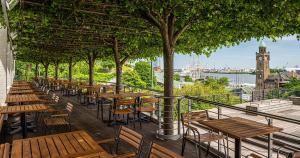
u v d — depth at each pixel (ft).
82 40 41.06
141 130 26.05
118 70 40.37
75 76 138.62
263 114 13.93
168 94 23.27
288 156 10.09
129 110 26.91
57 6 23.49
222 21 24.08
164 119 23.11
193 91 78.38
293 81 106.83
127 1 20.48
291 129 35.55
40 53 66.90
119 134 13.30
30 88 45.57
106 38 38.99
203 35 28.12
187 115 18.79
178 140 22.49
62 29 32.07
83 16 26.99
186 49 33.91
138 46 37.42
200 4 20.72
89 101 46.78
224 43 29.76
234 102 68.39
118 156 10.77
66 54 64.75
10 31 33.06
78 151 10.76
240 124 15.53
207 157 18.11
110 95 31.45
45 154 10.45
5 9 18.33
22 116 22.15
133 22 28.86
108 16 26.22
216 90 80.74
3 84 34.37
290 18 20.13
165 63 23.43
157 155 10.25
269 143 15.42
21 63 143.54
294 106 63.26
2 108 22.35
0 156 10.30
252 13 21.40
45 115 29.37
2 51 33.30
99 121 30.30
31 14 24.85
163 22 22.75
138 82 121.49
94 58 52.65
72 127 27.12
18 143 11.76
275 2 18.92
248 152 27.81
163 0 20.25
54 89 77.61
